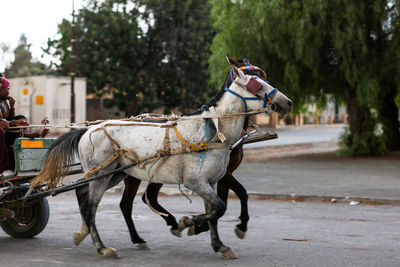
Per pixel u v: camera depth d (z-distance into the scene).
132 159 6.80
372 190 12.27
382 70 18.86
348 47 18.23
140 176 6.87
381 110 22.56
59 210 10.30
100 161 6.91
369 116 21.44
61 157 7.06
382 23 18.97
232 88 6.55
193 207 10.56
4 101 7.80
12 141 7.70
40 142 7.44
